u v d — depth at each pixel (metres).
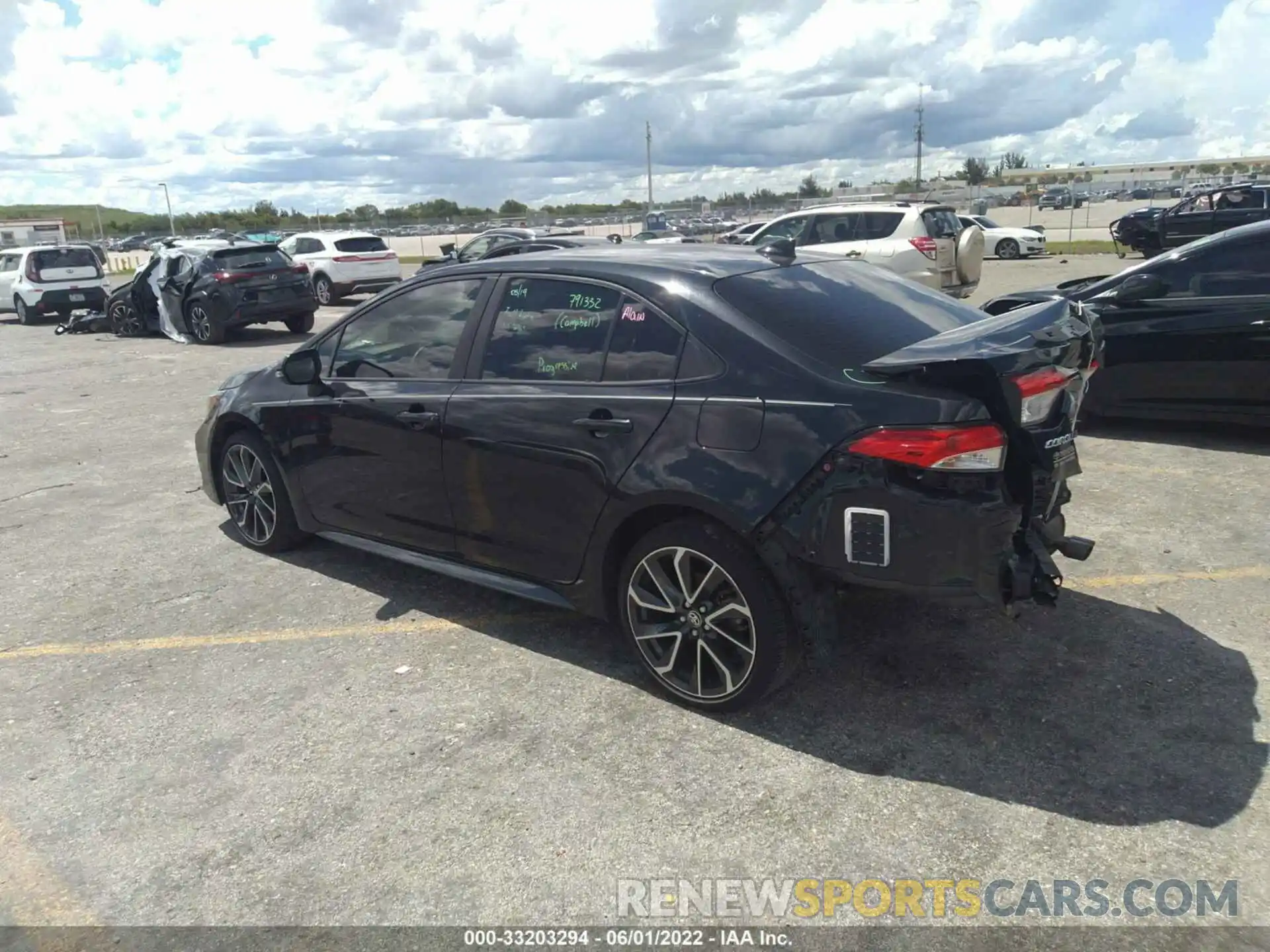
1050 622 4.09
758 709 3.53
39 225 61.50
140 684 3.90
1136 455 6.60
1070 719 3.37
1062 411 3.25
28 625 4.52
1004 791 3.00
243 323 15.45
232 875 2.76
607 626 4.29
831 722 3.42
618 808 3.00
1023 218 44.12
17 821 3.03
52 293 20.33
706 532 3.31
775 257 3.97
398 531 4.44
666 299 3.56
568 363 3.76
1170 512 5.41
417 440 4.18
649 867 2.73
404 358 4.38
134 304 16.91
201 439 5.49
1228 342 6.52
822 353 3.27
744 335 3.36
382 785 3.15
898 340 3.46
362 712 3.62
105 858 2.85
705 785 3.10
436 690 3.76
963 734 3.31
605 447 3.53
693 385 3.39
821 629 3.19
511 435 3.81
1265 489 5.72
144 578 5.06
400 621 4.40
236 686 3.86
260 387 5.12
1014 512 3.01
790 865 2.72
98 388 11.57
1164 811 2.87
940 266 13.16
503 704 3.64
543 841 2.86
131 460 7.73
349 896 2.66
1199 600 4.26
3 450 8.27
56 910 2.65
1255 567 4.59
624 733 3.42
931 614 4.18
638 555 3.52
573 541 3.73
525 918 2.56
